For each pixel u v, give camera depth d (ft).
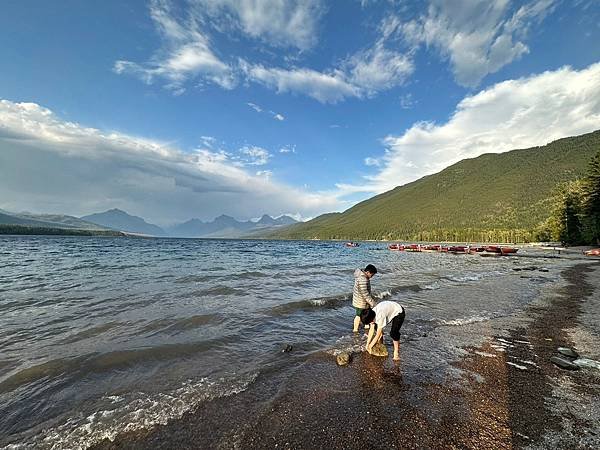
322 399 9.05
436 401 8.99
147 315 16.94
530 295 24.72
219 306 19.36
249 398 9.06
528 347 13.51
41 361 11.03
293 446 6.99
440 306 20.93
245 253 75.72
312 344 13.76
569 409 8.57
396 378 10.48
